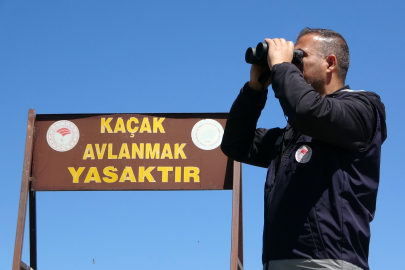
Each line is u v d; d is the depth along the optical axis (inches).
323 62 104.7
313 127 89.1
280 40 102.9
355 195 89.9
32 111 228.5
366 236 88.4
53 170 226.2
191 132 226.5
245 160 120.0
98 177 225.1
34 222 226.5
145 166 225.1
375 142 93.5
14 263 202.2
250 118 116.0
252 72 113.7
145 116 229.1
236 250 201.5
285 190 93.1
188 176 222.8
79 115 230.5
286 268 88.9
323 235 86.9
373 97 98.3
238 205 210.4
